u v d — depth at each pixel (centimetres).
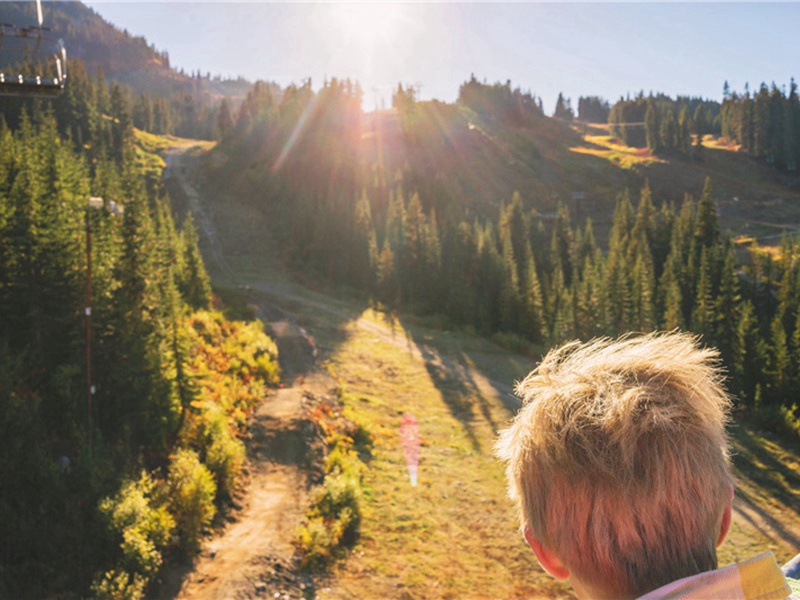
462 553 2680
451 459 3838
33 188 3519
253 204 16162
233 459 2975
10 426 2488
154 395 3086
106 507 2248
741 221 18425
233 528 2616
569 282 11606
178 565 2228
